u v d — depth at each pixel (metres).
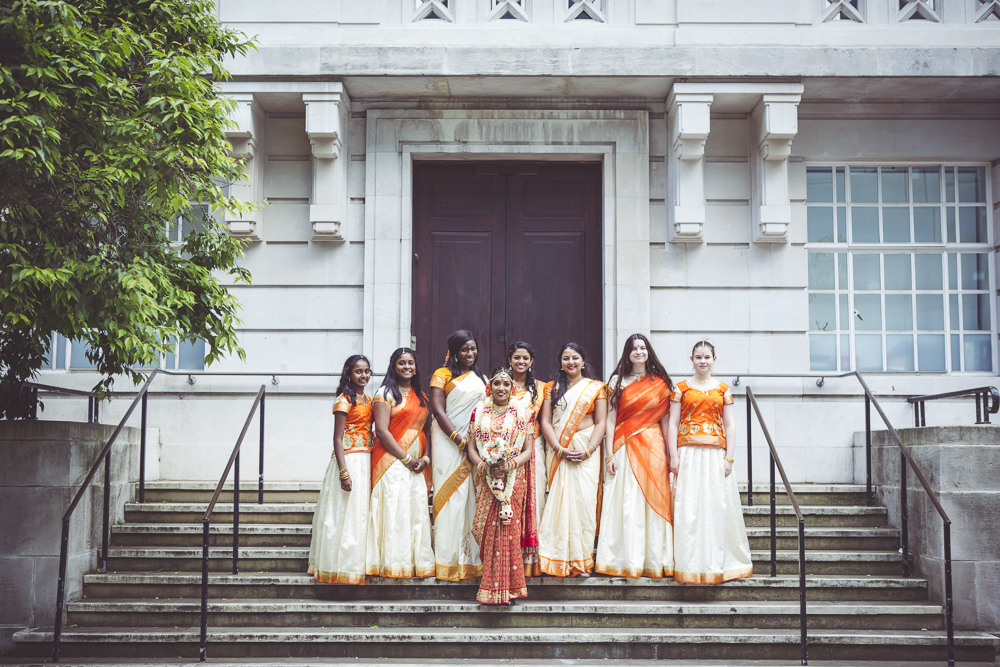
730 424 5.61
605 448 5.72
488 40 7.40
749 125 7.63
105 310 4.89
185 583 5.56
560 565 5.43
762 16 7.38
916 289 7.80
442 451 5.57
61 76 4.68
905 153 7.71
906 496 5.89
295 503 6.54
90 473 5.39
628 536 5.46
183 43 5.59
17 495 5.56
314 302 7.54
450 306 7.72
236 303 6.02
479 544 5.36
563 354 5.69
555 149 7.61
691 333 7.53
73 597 5.52
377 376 7.34
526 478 5.43
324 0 7.38
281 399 7.40
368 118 7.62
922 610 5.31
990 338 7.78
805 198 7.68
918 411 6.91
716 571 5.34
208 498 6.62
